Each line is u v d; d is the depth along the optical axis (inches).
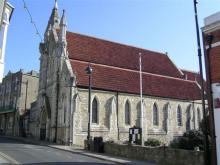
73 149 1418.6
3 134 2723.9
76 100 1688.0
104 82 1834.4
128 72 2047.2
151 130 1959.9
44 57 2124.8
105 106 1801.2
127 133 1843.0
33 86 2689.5
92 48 2041.1
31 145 1524.4
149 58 2342.5
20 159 943.7
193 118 2219.5
